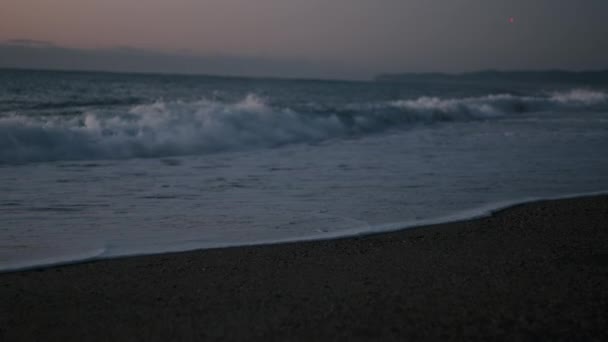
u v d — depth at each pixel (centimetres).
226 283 365
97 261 417
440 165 924
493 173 852
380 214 582
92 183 734
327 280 371
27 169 823
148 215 570
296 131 1347
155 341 276
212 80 6631
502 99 2483
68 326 295
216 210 596
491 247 457
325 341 274
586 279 371
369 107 1836
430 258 424
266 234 502
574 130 1559
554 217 570
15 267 399
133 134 1105
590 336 281
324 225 536
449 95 3600
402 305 322
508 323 296
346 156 1028
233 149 1107
